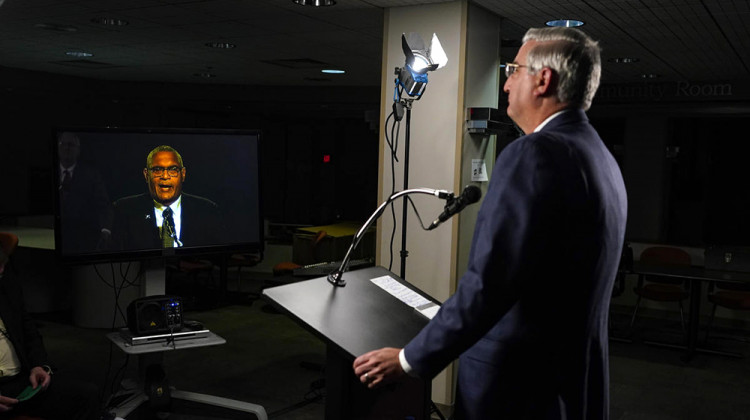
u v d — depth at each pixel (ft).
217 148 11.78
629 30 16.51
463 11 13.35
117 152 11.03
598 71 5.10
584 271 4.73
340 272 7.29
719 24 15.58
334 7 15.25
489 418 4.99
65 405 9.43
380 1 13.82
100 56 25.48
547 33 5.13
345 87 33.35
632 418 13.71
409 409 7.70
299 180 46.34
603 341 5.15
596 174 4.74
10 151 33.32
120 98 33.99
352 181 46.70
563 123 4.98
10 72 29.86
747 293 19.95
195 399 11.89
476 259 4.71
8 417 8.91
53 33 20.54
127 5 16.21
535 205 4.54
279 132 45.14
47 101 34.50
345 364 7.22
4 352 9.41
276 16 16.78
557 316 4.80
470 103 13.76
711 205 40.88
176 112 38.81
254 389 14.46
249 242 12.14
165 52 23.90
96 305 19.21
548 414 4.91
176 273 28.14
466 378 5.13
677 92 26.21
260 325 20.30
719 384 16.28
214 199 11.80
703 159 39.29
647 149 31.07
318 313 6.47
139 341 10.68
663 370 17.31
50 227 26.00
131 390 11.98
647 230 31.24
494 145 14.76
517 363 4.90
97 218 10.93
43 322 19.92
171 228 11.47
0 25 19.33
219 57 24.72
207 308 22.39
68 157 10.68
